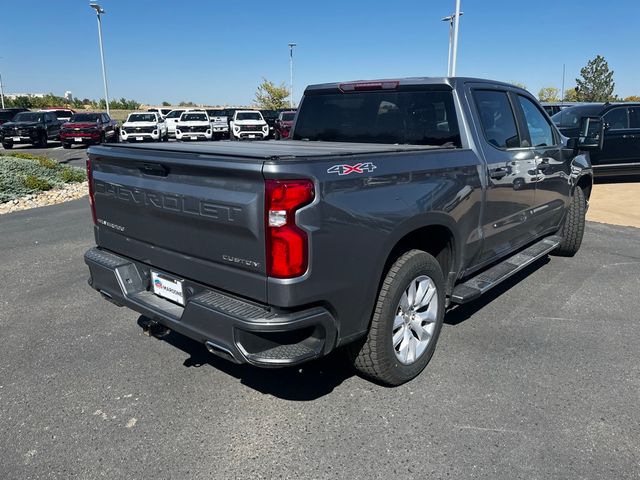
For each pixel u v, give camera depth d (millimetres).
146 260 3479
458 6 21516
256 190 2672
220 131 30766
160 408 3299
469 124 4098
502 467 2748
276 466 2764
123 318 4707
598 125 5695
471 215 3945
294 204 2627
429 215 3426
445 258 3906
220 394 3457
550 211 5543
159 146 3666
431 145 4285
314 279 2740
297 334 2910
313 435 3021
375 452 2869
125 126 26781
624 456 2834
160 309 3266
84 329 4465
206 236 2965
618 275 5902
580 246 7098
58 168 15000
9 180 12016
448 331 4391
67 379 3645
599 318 4680
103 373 3729
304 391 3486
